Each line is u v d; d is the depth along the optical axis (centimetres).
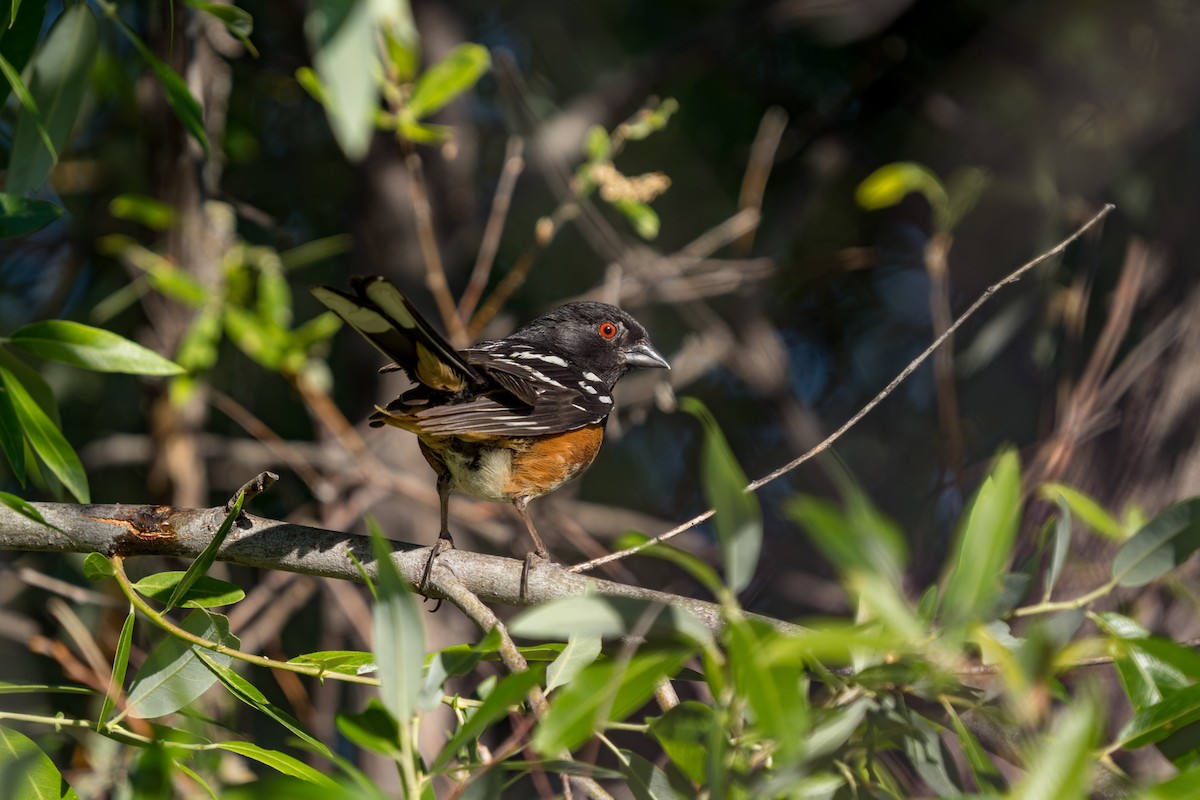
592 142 883
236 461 1038
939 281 905
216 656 467
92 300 1077
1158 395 809
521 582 527
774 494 1107
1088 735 286
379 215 1009
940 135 1132
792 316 1207
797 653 306
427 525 996
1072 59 1043
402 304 549
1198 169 916
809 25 1141
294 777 442
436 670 364
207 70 889
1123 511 781
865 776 381
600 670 326
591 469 1141
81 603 923
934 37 1137
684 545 1019
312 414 1017
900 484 1073
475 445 675
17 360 528
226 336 1092
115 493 1006
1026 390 1038
